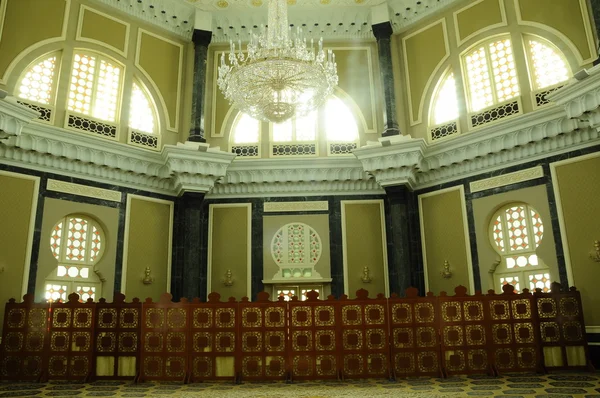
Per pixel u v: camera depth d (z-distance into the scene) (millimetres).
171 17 13602
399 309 8641
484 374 8508
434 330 8578
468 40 12492
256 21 14000
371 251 12977
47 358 8789
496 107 11719
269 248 13086
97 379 8719
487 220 11594
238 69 9008
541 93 11055
